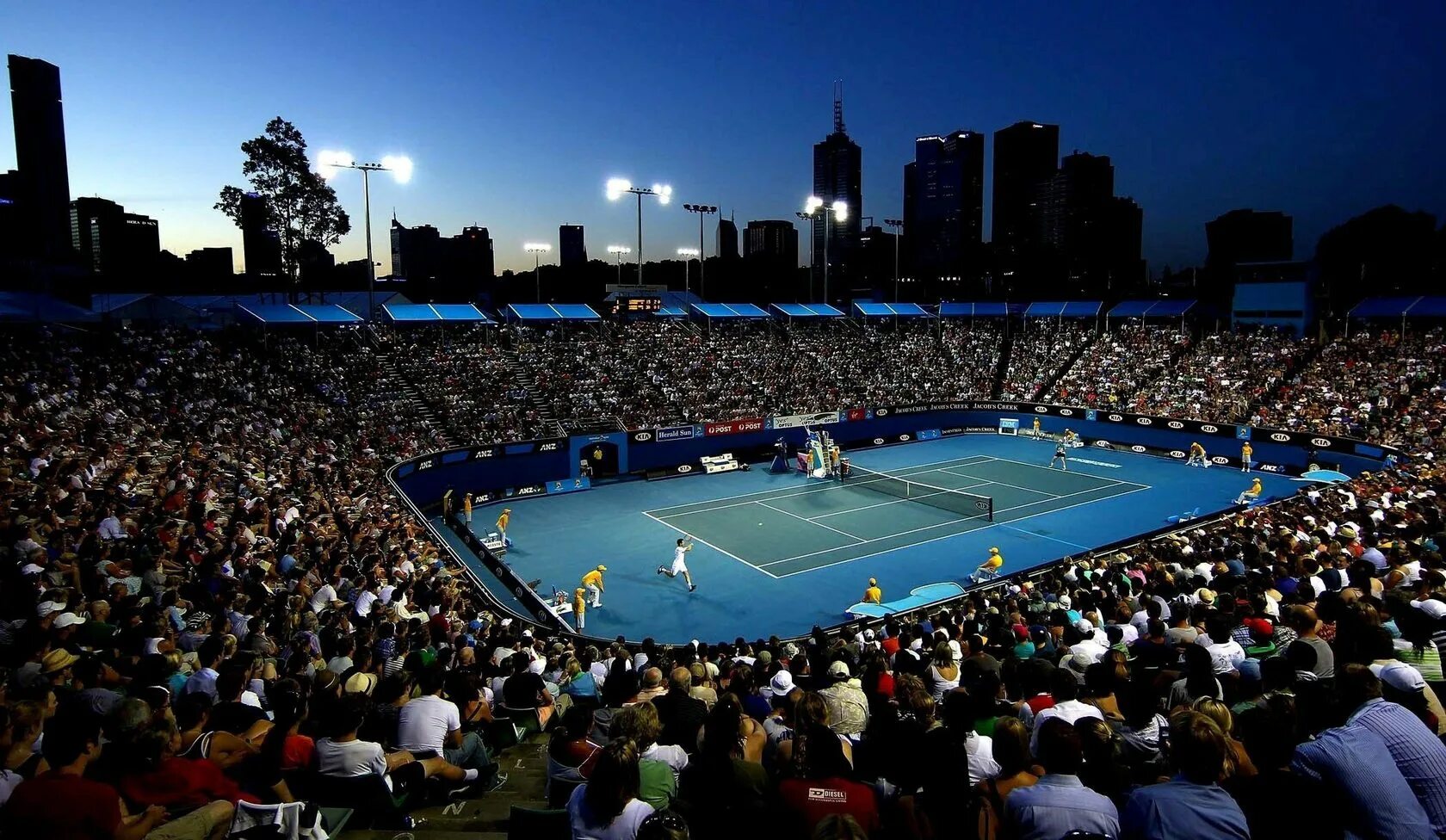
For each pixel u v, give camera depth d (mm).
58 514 17859
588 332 62844
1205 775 4633
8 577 13203
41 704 7227
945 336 76125
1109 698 9055
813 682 12148
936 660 11562
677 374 60219
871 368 68688
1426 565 13516
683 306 76312
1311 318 64312
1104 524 40312
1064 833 4676
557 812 6410
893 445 63906
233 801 6621
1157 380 63469
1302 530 22953
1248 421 55625
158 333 41906
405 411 46312
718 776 6270
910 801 5379
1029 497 46031
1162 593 16984
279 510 23312
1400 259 84875
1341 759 4758
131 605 13180
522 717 11914
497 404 50719
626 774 5250
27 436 24188
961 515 42438
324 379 45219
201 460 26266
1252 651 10555
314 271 64875
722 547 36938
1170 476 51562
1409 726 5098
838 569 33781
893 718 7012
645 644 16234
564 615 28406
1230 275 76938
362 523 24781
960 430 68812
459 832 8000
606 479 52281
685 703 9039
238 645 12219
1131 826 4652
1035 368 70438
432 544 27766
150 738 6461
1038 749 5176
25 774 7016
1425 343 55906
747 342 67875
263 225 61844
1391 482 30219
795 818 5676
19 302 38969
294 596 15875
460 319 56375
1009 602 18734
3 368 30875
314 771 7730
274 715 8180
